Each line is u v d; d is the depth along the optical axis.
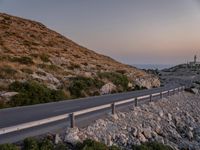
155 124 20.98
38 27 75.56
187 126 25.70
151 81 65.12
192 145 19.92
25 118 17.25
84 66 50.25
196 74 155.88
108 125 16.64
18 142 11.62
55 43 64.69
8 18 72.00
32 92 27.27
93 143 12.10
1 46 45.00
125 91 47.19
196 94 59.00
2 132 10.19
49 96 28.59
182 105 36.78
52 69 39.84
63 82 35.59
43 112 20.00
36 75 34.09
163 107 30.09
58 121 16.48
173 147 17.75
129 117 20.31
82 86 36.50
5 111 20.38
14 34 58.56
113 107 19.14
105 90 41.00
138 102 28.89
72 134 12.67
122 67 68.12
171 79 120.31
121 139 15.05
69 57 53.94
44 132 13.41
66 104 25.61
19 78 30.80
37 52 48.12
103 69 53.53
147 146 15.22
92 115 19.12
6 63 34.41
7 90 26.41
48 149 11.04
